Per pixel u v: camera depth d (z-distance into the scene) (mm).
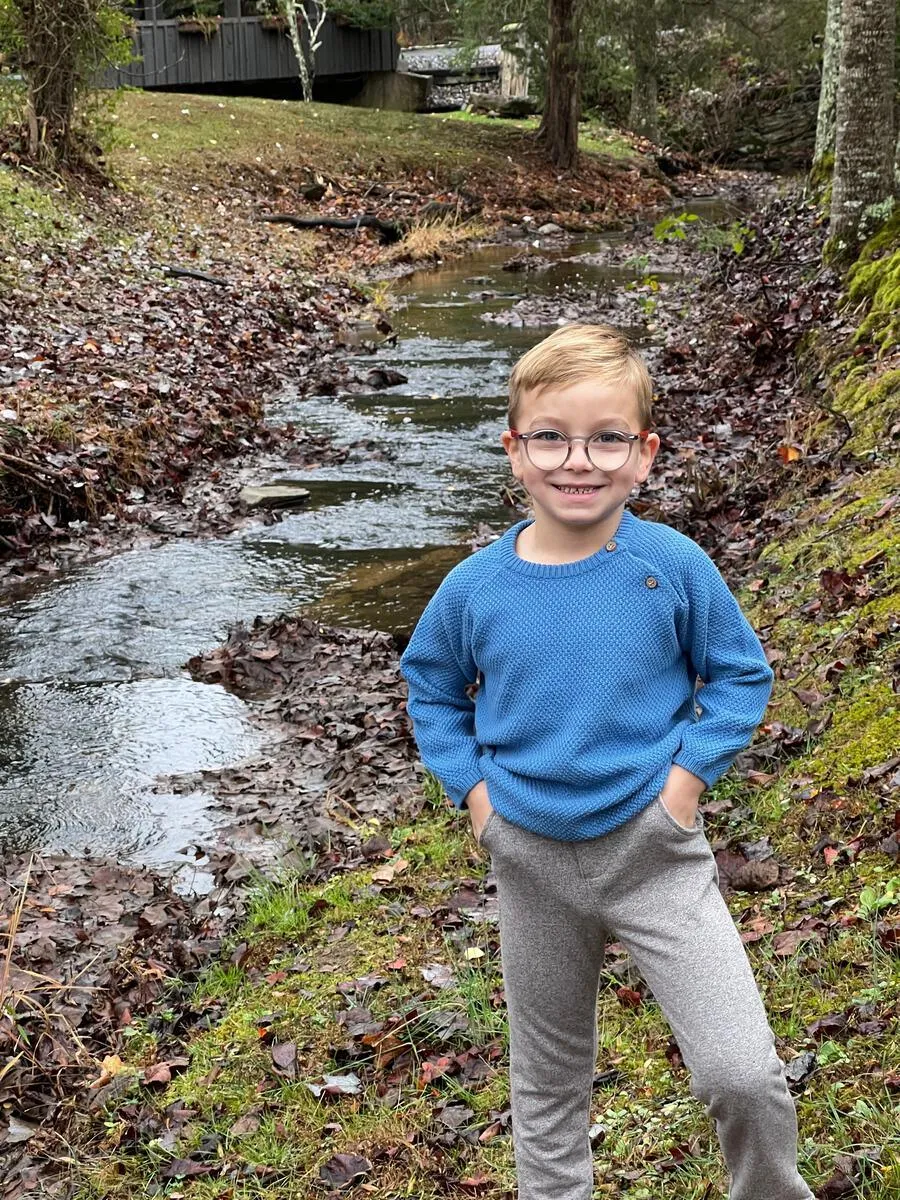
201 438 9758
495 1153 3059
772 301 11328
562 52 26016
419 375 12461
